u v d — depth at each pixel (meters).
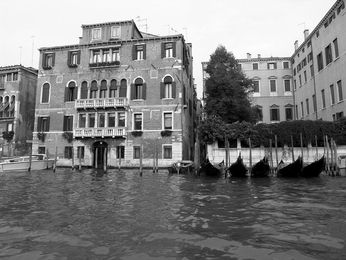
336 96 24.22
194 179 16.11
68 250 4.67
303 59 31.94
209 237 5.24
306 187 12.22
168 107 24.89
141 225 6.12
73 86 27.06
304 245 4.79
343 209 7.62
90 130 25.44
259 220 6.48
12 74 31.19
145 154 24.67
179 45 25.52
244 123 21.56
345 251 4.50
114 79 26.25
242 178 16.53
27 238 5.30
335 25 24.25
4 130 30.52
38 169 23.30
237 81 24.95
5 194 10.59
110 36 27.38
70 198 9.65
